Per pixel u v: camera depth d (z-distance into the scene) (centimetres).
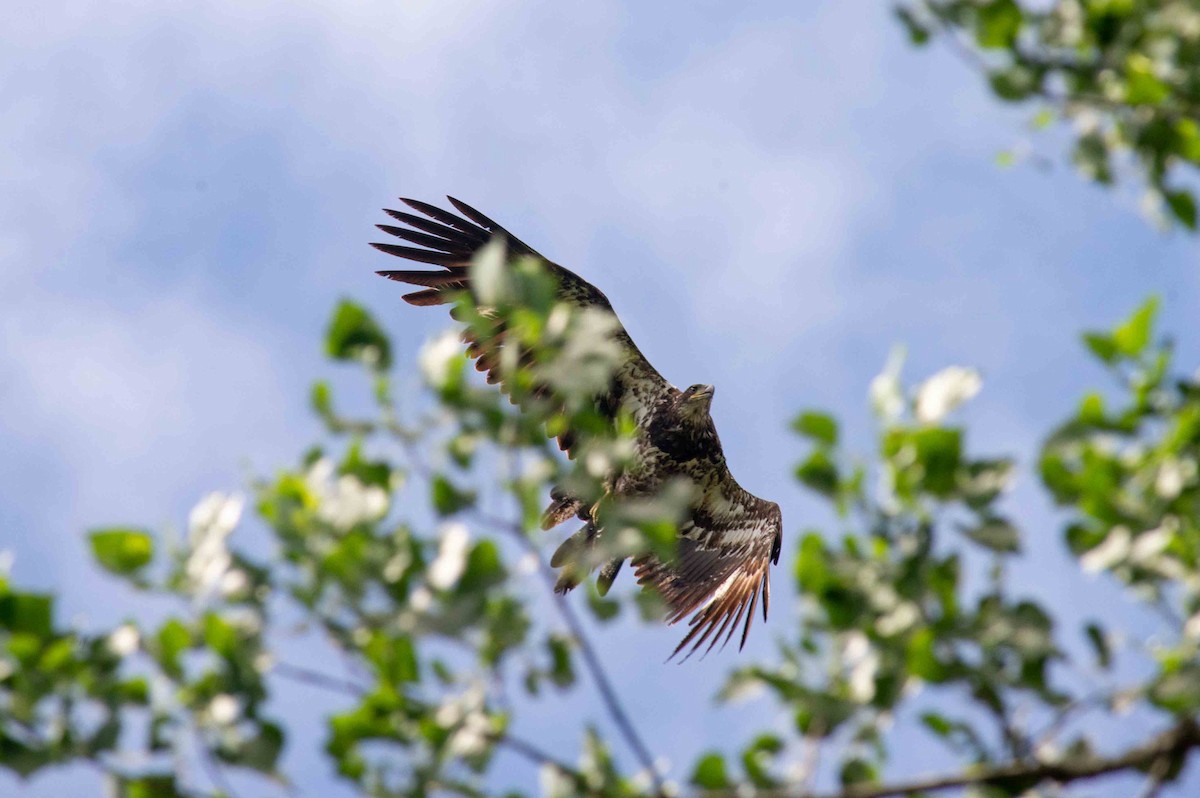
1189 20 1809
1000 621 1055
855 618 1075
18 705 1038
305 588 1052
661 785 1070
